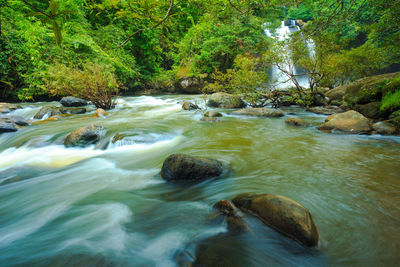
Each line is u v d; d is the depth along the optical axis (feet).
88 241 7.08
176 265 6.13
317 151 13.70
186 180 10.32
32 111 30.35
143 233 7.30
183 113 29.30
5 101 37.19
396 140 15.33
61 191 10.26
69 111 28.99
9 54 31.48
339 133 17.51
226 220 7.31
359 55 38.14
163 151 14.93
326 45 23.53
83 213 8.54
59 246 6.93
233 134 18.57
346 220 7.32
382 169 10.85
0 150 16.67
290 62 28.30
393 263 5.87
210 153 13.89
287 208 6.75
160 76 59.72
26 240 7.27
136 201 9.13
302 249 6.20
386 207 7.89
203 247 6.57
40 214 8.63
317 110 26.99
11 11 31.65
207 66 55.31
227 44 50.19
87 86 30.48
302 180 10.00
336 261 5.97
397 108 17.78
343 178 10.05
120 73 48.67
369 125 17.08
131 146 16.16
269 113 25.57
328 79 30.91
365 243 6.44
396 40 27.66
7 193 10.28
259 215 7.17
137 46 54.03
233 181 10.16
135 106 36.24
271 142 15.93
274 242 6.47
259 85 29.66
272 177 10.39
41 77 33.65
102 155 14.78
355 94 24.06
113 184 10.69
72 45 37.91
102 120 24.32
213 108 32.71
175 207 8.53
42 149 16.05
